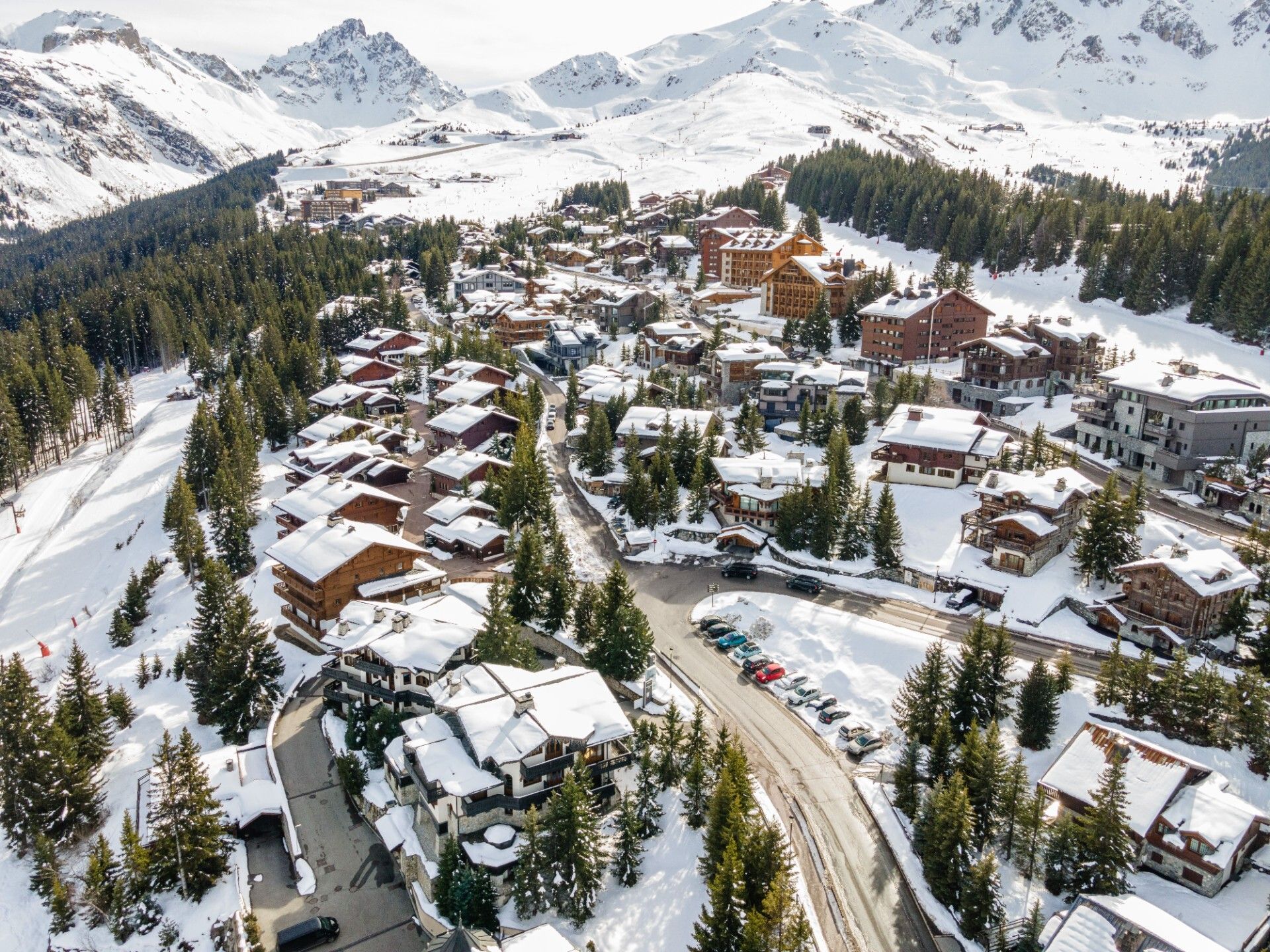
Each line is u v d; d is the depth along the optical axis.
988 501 92.44
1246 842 54.16
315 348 172.88
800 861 57.59
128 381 187.62
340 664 74.88
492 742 58.41
